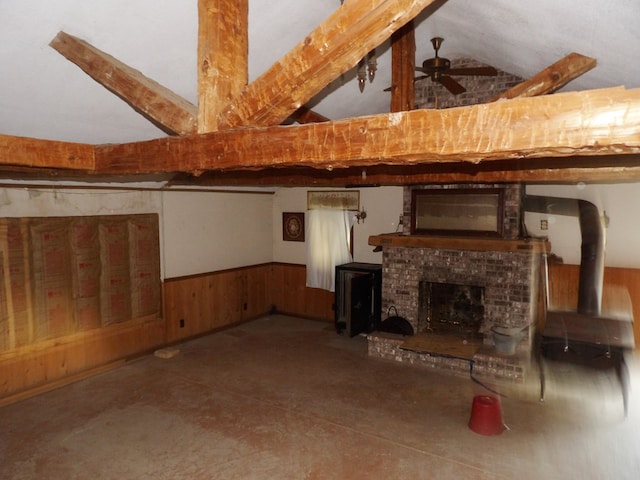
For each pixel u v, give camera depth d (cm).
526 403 415
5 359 425
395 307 562
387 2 162
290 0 296
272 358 542
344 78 422
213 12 234
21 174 366
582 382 455
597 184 494
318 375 487
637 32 210
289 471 313
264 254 752
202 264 640
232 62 242
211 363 526
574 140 143
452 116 163
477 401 371
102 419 388
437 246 507
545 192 522
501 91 471
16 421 385
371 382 466
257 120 221
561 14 235
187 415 396
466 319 541
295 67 193
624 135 137
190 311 617
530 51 339
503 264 488
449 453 335
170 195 589
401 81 395
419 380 471
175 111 252
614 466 316
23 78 280
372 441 352
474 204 504
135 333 545
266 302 756
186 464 322
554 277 516
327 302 707
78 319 488
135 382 470
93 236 502
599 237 485
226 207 675
